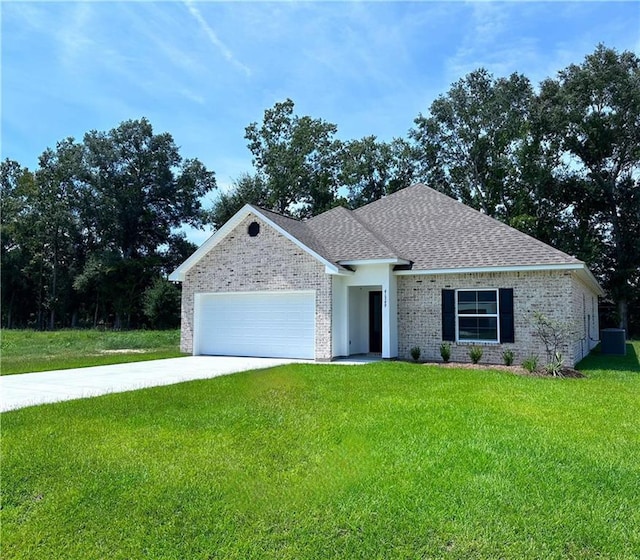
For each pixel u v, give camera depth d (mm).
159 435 6863
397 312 16797
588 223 36250
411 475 5320
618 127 33969
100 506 4828
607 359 18219
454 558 3887
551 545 4020
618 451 6070
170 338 27953
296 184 44562
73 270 49719
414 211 19750
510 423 7258
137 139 50031
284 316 17469
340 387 10172
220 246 18656
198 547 4156
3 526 4551
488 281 15469
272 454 6090
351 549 4047
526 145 35906
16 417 7832
